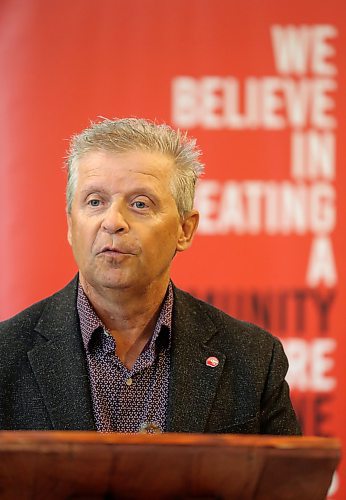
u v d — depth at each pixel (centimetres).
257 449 255
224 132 822
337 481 833
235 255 824
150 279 404
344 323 830
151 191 397
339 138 825
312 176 826
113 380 423
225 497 260
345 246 828
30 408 411
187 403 422
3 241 807
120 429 417
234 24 823
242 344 452
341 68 824
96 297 418
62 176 811
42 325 435
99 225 393
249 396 434
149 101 821
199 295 823
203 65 823
